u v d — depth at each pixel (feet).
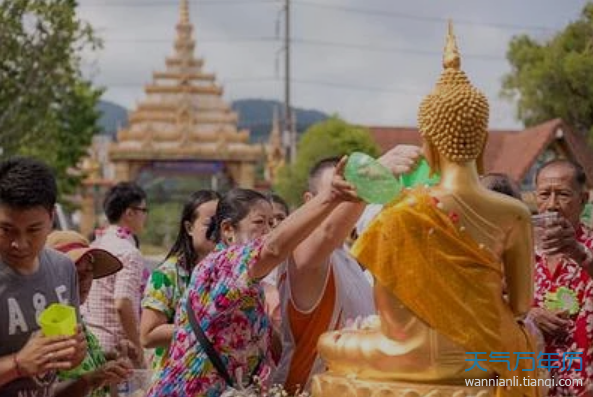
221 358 13.79
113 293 22.33
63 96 64.54
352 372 12.20
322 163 16.75
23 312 12.62
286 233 12.64
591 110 76.07
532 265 12.12
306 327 14.33
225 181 159.33
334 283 14.40
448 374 11.60
